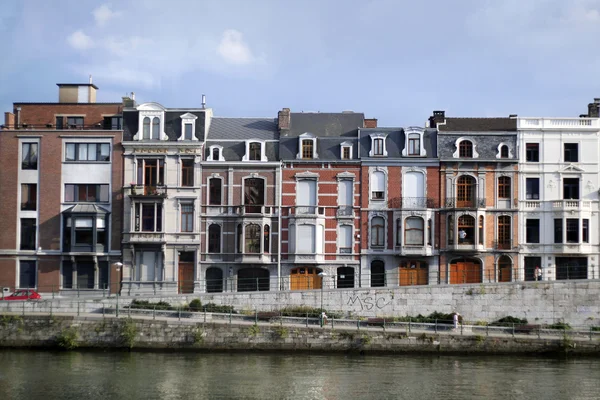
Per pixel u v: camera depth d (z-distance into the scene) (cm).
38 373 4666
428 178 6669
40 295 6512
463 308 5844
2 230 6750
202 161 6694
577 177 6644
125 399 4169
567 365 4997
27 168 6794
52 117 6900
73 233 6662
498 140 6675
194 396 4231
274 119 7144
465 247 6544
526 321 5791
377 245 6662
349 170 6694
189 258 6694
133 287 6644
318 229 6619
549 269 6588
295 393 4306
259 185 6712
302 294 5853
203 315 5519
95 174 6756
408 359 5128
